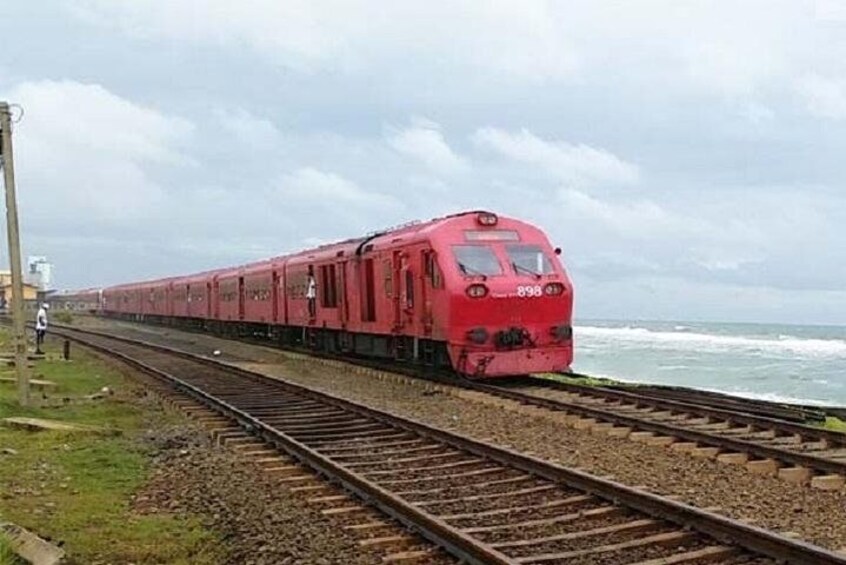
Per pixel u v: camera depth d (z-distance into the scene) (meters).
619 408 16.66
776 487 9.88
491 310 20.41
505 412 16.47
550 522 8.17
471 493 9.55
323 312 30.48
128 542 7.79
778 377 48.41
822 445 12.50
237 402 18.09
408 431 13.77
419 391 20.42
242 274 44.31
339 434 13.84
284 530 8.08
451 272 20.56
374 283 25.34
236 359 32.75
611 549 7.23
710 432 13.28
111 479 10.55
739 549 7.08
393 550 7.49
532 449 12.54
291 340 37.38
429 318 21.62
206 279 53.28
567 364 21.23
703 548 7.20
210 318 52.28
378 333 25.14
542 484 9.83
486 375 20.36
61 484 10.17
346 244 29.08
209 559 7.34
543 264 21.52
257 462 11.51
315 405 17.42
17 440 13.06
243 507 9.02
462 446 12.04
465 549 7.09
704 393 21.69
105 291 98.12
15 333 16.77
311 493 9.70
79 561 7.21
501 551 7.30
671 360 63.25
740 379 47.16
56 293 142.00
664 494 9.57
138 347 37.28
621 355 69.44
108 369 26.67
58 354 32.56
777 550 6.78
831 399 36.56
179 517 8.72
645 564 6.79
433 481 10.16
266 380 21.59
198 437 13.62
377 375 24.08
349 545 7.57
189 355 30.23
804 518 8.45
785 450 11.12
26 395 16.70
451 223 21.66
